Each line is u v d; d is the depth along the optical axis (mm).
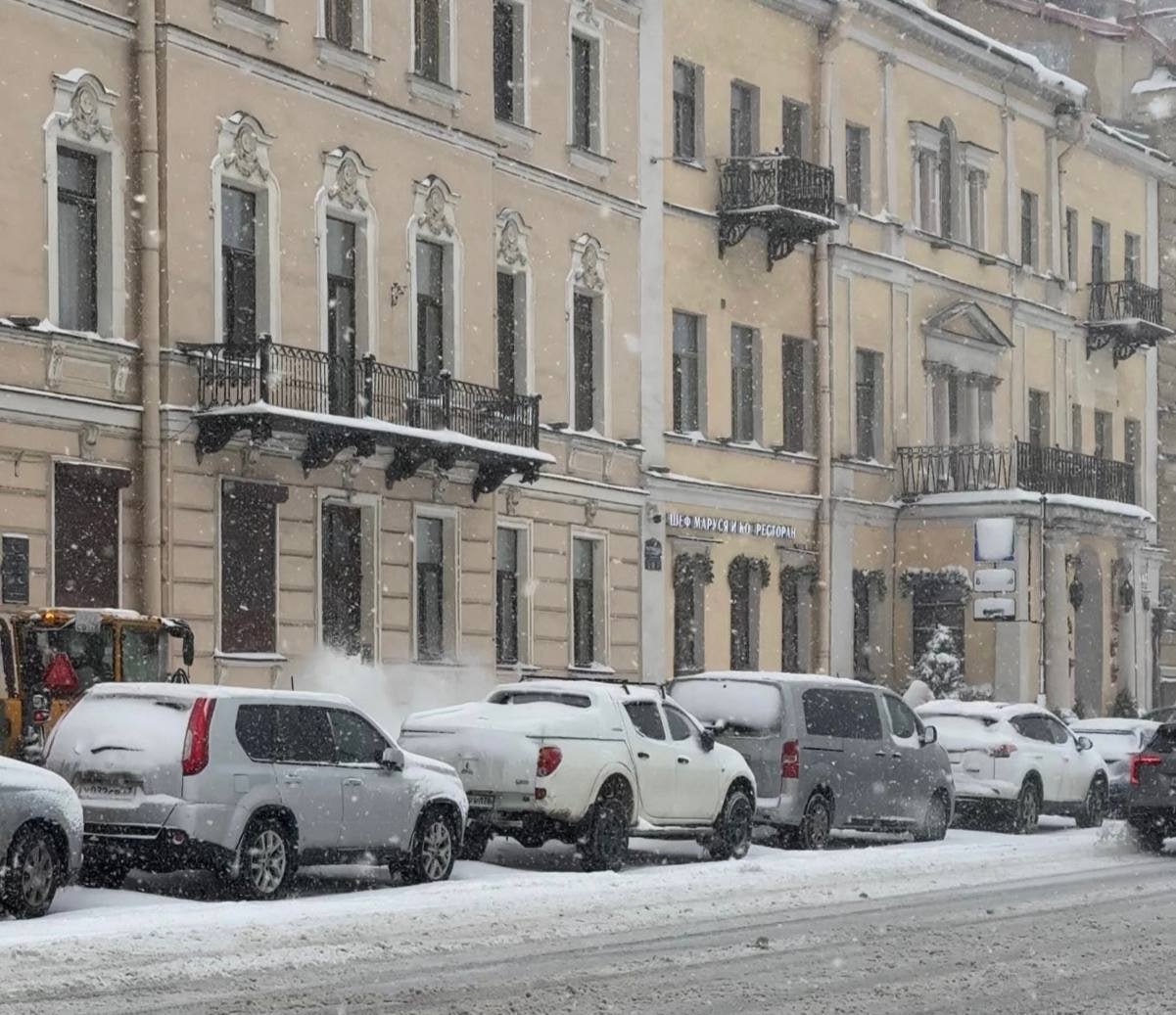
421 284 38562
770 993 15445
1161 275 70500
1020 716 35812
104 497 31516
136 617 26828
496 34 41344
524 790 24250
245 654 33531
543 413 42031
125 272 32000
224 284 33844
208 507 32938
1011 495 53344
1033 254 62281
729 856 27172
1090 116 63188
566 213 42875
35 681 25766
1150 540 67750
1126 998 15461
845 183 52594
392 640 37094
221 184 33656
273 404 33406
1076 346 64250
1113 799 40562
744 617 48719
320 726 21766
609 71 44531
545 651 41781
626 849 25172
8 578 29750
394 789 22406
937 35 55969
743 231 47875
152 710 20594
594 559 43688
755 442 49094
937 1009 14859
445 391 37219
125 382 31844
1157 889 24047
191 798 20188
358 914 19547
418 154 38156
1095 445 65625
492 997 14961
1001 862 27672
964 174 58406
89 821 20312
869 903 22047
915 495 54344
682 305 46594
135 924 18125
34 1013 13766
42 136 30625
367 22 36938
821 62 51438
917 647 55000
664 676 45344
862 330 53125
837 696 30047
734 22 48500
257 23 34312
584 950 17703
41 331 30359
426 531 38500
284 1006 14352
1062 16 71500
